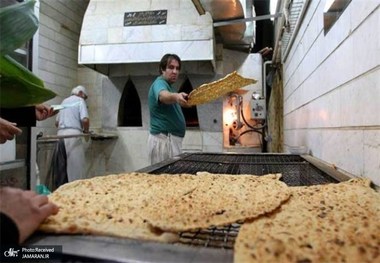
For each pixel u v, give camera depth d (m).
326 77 1.40
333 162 1.28
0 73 0.64
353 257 0.43
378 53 0.83
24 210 0.51
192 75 3.56
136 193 0.81
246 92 3.62
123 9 3.24
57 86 3.90
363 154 0.94
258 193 0.80
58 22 3.88
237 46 3.58
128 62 3.17
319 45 1.54
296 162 1.48
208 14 2.98
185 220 0.57
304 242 0.48
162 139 2.16
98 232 0.52
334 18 1.26
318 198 0.76
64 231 0.52
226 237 0.53
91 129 4.26
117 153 3.89
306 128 1.90
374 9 0.85
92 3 3.36
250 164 1.44
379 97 0.82
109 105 3.89
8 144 1.64
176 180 0.98
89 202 0.71
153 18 3.14
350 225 0.56
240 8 2.64
